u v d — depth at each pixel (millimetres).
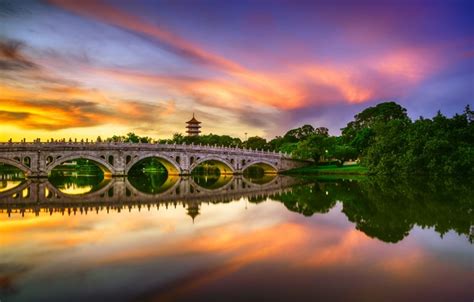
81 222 30766
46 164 85188
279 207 39938
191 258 20141
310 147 129250
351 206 39750
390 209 37062
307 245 22828
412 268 18422
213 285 16281
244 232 26688
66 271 18125
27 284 16516
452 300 14758
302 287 16078
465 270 18109
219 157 116125
